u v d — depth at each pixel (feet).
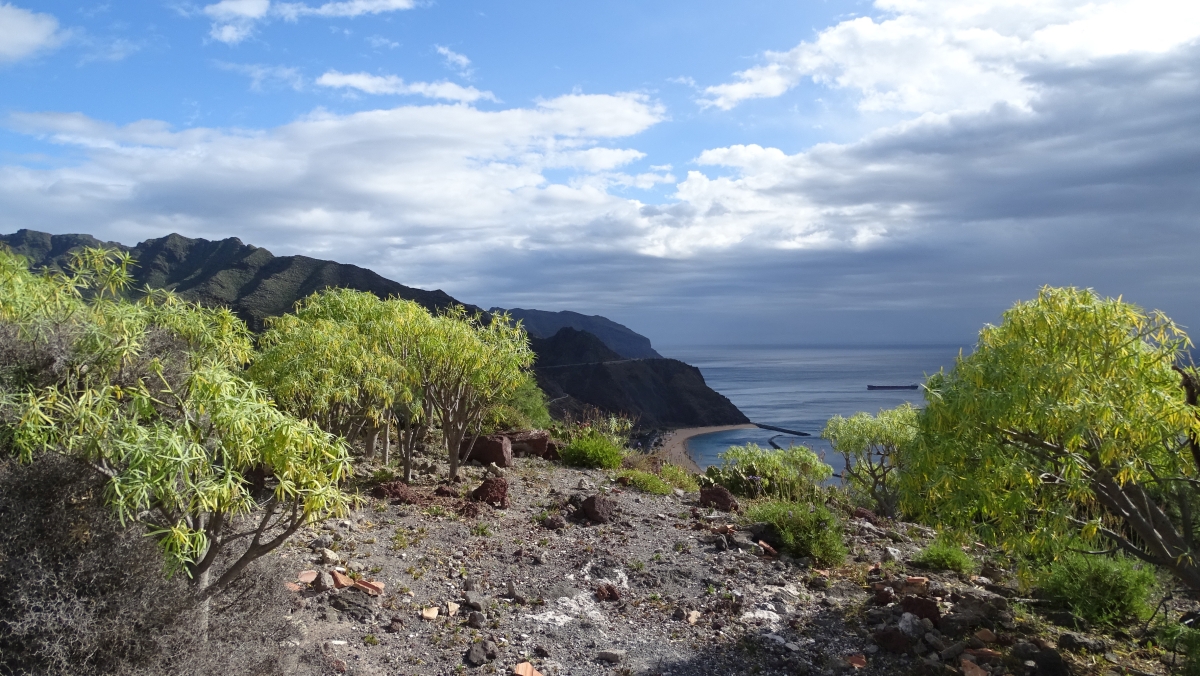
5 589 10.86
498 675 15.26
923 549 26.50
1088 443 14.80
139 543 11.96
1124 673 15.96
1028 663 15.98
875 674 16.02
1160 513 15.74
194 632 12.46
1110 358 14.30
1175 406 13.85
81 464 11.89
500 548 23.38
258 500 21.84
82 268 14.11
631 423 53.62
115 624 11.19
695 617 18.97
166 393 13.84
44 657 10.69
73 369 12.98
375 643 16.03
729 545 25.40
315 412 26.03
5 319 12.82
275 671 13.28
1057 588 20.86
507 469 37.42
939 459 15.35
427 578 20.26
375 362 27.30
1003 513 15.35
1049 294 15.28
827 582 22.08
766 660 16.71
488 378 30.99
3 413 11.79
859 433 42.78
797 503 30.53
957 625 17.95
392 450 38.78
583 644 17.15
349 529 23.13
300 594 17.67
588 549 23.88
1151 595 21.27
